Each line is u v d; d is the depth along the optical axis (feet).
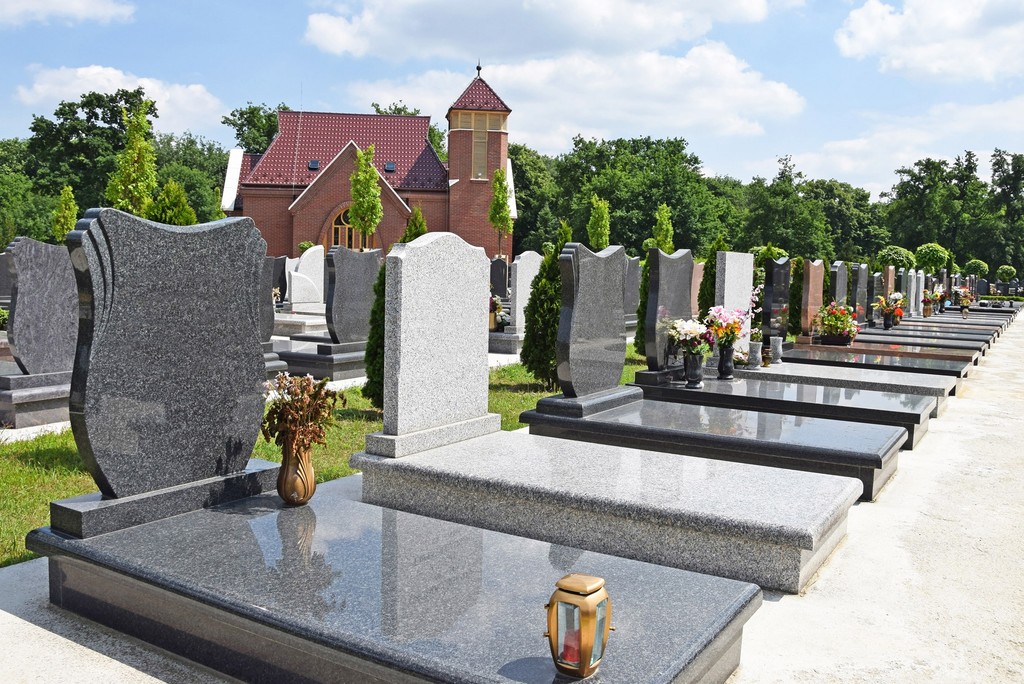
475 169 154.20
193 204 230.07
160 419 16.30
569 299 26.96
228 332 17.62
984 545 19.63
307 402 17.34
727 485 18.85
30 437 28.17
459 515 19.74
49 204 226.38
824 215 264.11
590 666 10.56
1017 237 260.21
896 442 24.82
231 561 14.25
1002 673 13.50
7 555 17.72
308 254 75.15
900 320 75.66
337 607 12.53
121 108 193.26
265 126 235.40
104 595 14.61
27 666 13.16
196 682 12.86
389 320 20.67
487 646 11.37
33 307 30.60
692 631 12.00
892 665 13.70
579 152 227.20
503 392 39.81
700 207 206.49
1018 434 32.83
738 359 37.63
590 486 18.57
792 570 16.48
